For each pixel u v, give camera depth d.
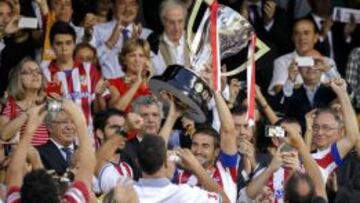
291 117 19.44
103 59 20.00
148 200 14.74
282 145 16.44
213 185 16.06
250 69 17.56
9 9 19.83
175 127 18.12
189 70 16.36
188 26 17.30
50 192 12.98
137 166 16.42
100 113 17.05
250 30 17.27
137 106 17.05
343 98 17.45
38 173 13.04
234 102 19.16
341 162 17.38
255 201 16.48
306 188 14.05
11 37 19.88
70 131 16.83
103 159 16.14
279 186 16.58
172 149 17.39
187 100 16.23
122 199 13.39
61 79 18.97
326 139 17.53
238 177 17.31
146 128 17.00
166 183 14.79
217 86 16.91
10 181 14.13
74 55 19.22
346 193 17.42
